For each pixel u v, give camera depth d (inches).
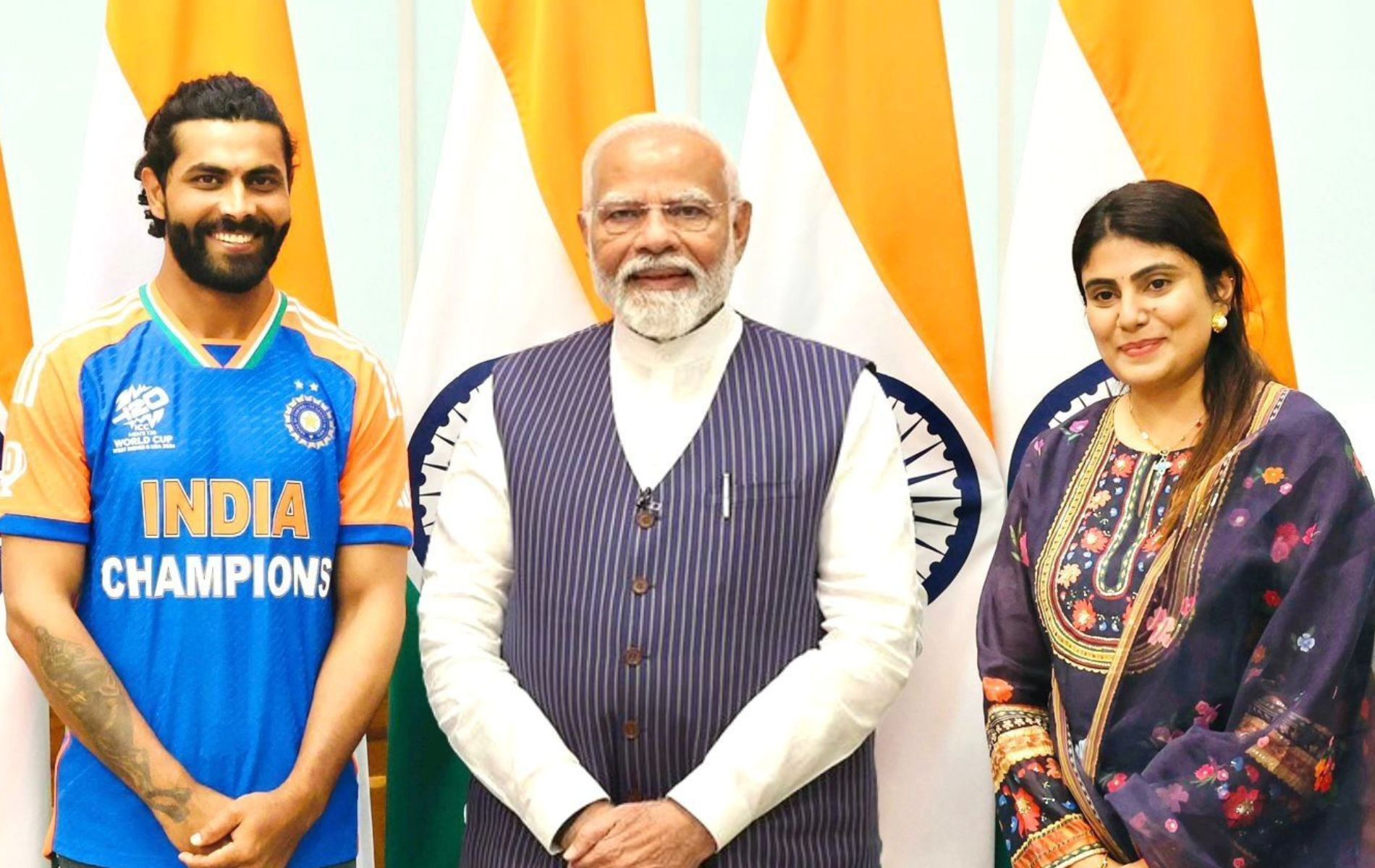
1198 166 82.4
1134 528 63.6
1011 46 88.6
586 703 62.7
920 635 68.4
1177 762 59.1
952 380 83.9
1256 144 82.4
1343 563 59.5
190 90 69.0
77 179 89.0
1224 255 64.6
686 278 66.7
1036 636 67.1
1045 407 83.3
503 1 84.7
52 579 65.7
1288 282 92.0
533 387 69.6
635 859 59.4
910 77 83.9
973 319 84.1
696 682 62.2
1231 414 63.1
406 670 83.7
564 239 84.0
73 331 68.7
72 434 66.6
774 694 62.1
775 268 84.2
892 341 83.8
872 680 63.1
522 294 83.9
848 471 65.6
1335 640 58.8
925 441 84.0
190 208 67.1
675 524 63.7
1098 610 63.0
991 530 83.9
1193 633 60.6
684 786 60.9
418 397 83.4
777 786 61.2
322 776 65.9
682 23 92.0
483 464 68.8
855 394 66.8
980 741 83.4
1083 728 62.9
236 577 66.7
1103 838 62.1
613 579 63.3
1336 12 91.4
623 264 66.7
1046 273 83.6
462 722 64.3
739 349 69.0
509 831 64.6
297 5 90.3
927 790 83.3
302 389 69.3
